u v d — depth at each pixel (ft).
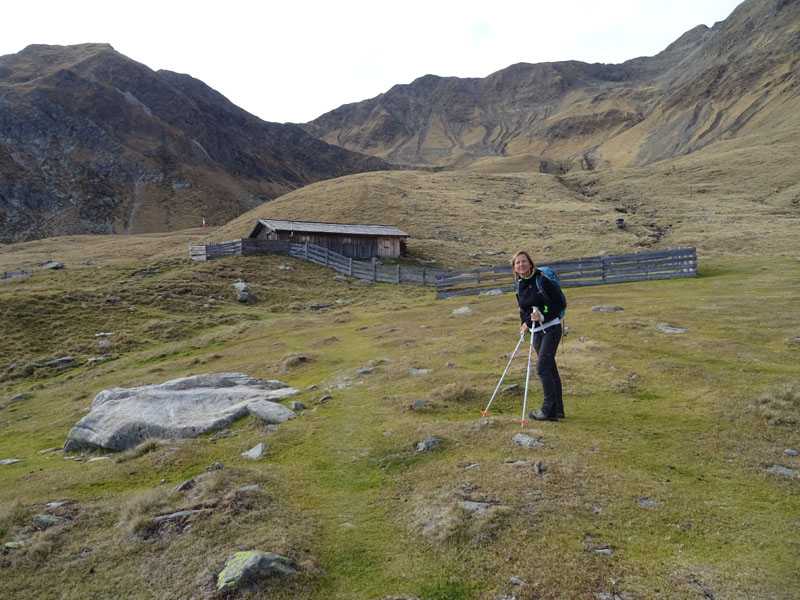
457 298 92.12
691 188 289.33
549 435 22.38
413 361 40.81
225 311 96.68
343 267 139.03
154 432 30.55
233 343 69.77
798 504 15.87
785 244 131.85
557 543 14.65
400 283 126.93
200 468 24.48
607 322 48.24
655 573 13.04
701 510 15.90
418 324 64.54
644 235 182.50
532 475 18.71
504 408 27.71
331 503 19.13
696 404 25.32
